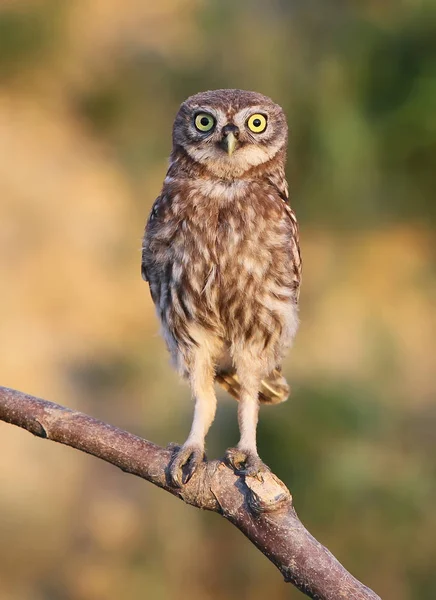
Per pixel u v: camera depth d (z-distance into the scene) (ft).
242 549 53.57
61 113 81.76
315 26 69.82
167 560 53.78
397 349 58.80
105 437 22.15
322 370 51.11
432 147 68.90
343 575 19.80
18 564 53.31
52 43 83.46
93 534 54.95
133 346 63.41
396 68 68.90
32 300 67.51
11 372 62.44
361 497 48.47
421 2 68.54
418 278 69.36
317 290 66.54
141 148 76.48
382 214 71.51
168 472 21.75
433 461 52.95
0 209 71.82
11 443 57.16
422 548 49.39
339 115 67.87
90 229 72.49
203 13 71.97
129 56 81.15
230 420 46.88
